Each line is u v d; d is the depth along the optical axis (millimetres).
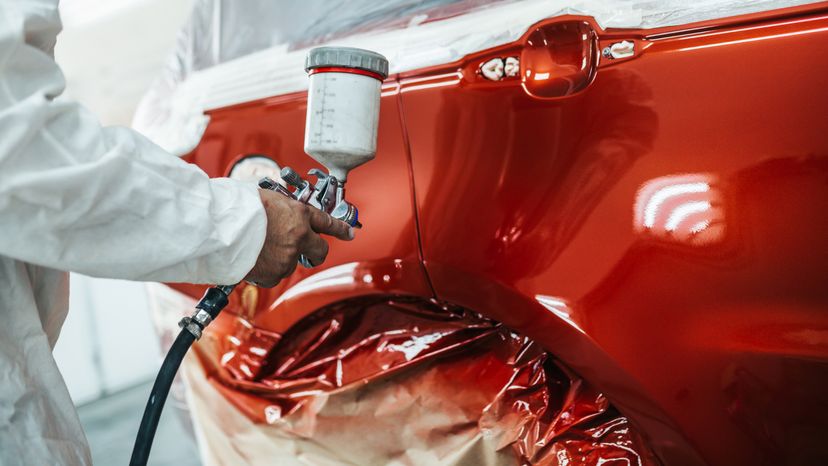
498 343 1188
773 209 860
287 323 1367
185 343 931
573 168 997
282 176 949
